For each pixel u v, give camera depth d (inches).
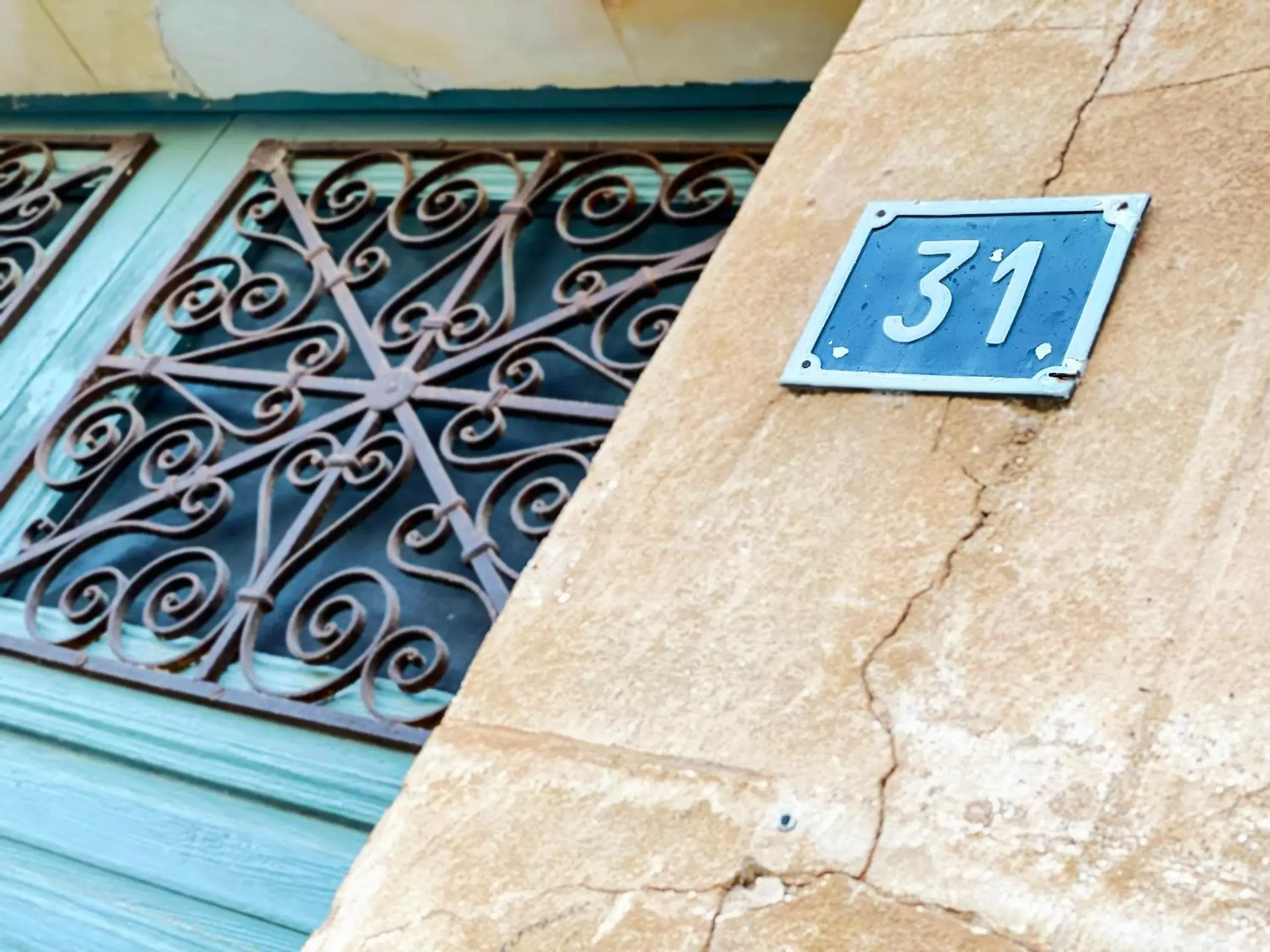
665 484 49.6
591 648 46.4
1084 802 37.4
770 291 53.8
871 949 37.1
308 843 64.9
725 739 42.5
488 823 43.8
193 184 101.3
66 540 80.4
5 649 76.5
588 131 92.6
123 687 73.4
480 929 41.6
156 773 69.9
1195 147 50.0
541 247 88.8
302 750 67.7
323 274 89.4
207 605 74.2
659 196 85.1
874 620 43.0
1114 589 40.7
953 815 38.5
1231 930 34.1
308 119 102.6
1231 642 38.5
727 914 39.2
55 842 68.4
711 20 85.4
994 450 45.3
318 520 76.5
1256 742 36.6
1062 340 46.6
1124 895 35.6
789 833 39.9
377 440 78.2
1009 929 36.1
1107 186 50.3
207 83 104.0
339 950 42.8
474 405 77.6
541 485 72.4
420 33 93.2
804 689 42.5
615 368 76.7
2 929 65.6
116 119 109.2
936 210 52.7
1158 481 42.4
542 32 90.0
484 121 96.3
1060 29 56.4
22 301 96.3
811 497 46.9
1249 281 45.5
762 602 45.0
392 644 69.5
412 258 91.7
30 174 108.3
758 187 57.9
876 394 48.7
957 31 58.8
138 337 90.4
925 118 56.4
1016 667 40.4
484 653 47.9
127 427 89.0
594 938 40.1
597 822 42.4
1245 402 42.9
